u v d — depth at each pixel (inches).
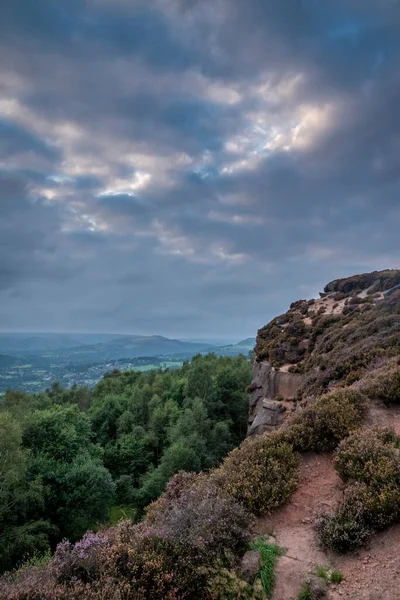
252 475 312.7
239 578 214.4
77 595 193.9
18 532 999.6
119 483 1663.4
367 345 781.3
